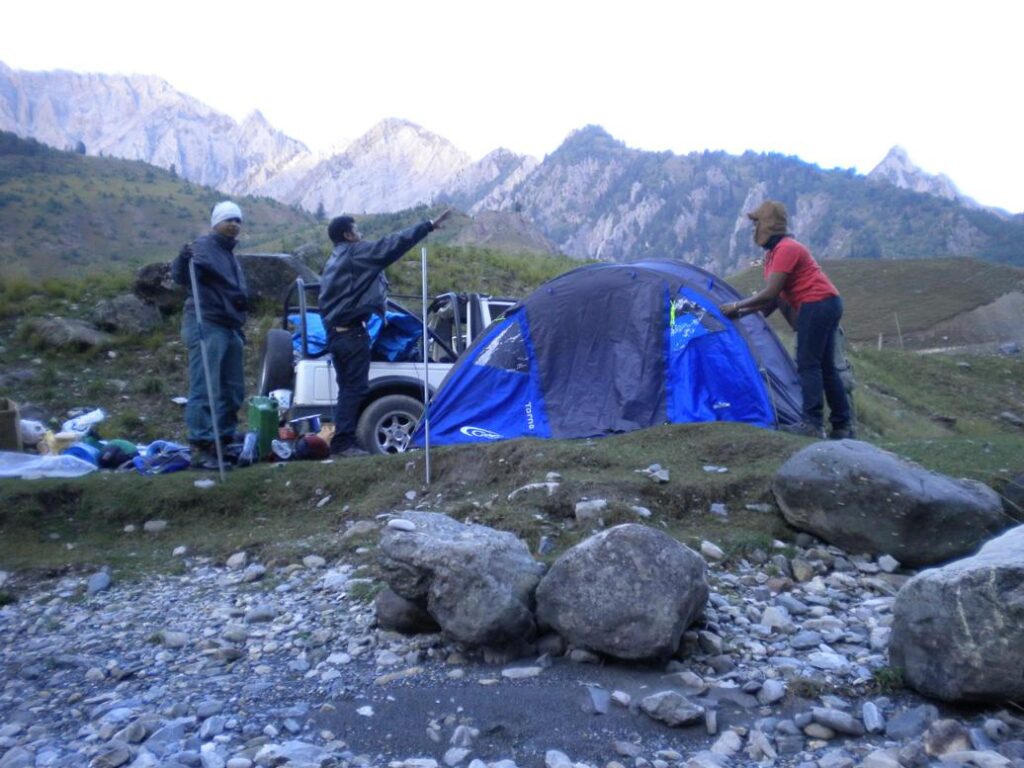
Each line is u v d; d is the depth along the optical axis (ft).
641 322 30.30
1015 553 13.03
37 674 16.02
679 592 14.55
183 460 27.25
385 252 27.32
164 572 21.53
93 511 24.25
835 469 19.67
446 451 25.55
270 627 17.53
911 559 19.01
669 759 11.94
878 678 13.57
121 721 13.79
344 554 21.30
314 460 27.86
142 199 566.77
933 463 22.81
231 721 13.42
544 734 12.64
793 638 15.52
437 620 15.56
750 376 29.45
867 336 144.56
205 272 26.25
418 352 33.94
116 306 49.26
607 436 28.14
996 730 11.87
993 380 80.74
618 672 14.47
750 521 20.81
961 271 188.24
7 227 448.24
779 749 12.09
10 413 29.32
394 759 12.28
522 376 30.53
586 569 14.93
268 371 33.81
